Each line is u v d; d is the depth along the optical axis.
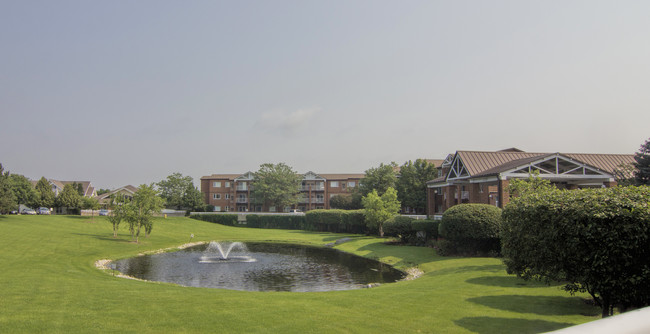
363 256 31.69
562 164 29.81
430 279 18.52
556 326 9.94
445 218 26.44
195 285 19.45
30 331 8.96
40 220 48.44
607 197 9.05
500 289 14.75
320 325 9.84
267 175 78.81
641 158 23.17
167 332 9.15
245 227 63.94
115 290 13.96
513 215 11.30
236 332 9.22
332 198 77.81
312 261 28.66
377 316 10.76
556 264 9.77
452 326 9.90
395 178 63.72
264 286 19.38
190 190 78.12
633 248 8.54
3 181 51.34
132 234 40.16
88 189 97.25
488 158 36.47
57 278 16.39
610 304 9.52
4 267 18.97
